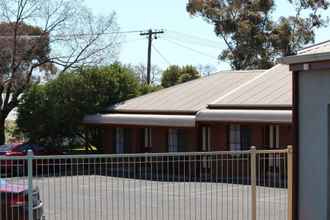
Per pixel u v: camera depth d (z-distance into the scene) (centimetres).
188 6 4981
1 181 1124
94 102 3578
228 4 4950
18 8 3688
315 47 1341
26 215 1087
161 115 3164
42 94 3591
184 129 3106
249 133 2847
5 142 4009
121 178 1504
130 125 3309
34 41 3734
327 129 1212
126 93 3712
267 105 2742
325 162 1216
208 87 3431
